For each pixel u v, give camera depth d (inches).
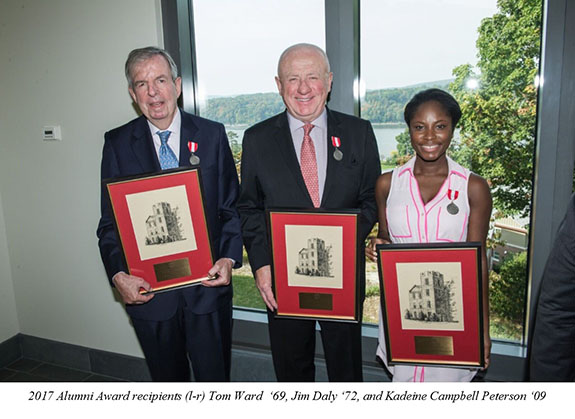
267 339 90.9
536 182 68.9
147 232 59.8
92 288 100.1
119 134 64.8
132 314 65.3
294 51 59.6
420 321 53.5
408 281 52.9
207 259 61.9
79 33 88.7
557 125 65.9
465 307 51.8
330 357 66.6
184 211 60.1
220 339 67.6
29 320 108.7
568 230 35.2
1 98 98.3
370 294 86.4
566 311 35.5
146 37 84.1
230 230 65.9
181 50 85.6
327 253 58.3
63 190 97.4
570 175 66.6
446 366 54.0
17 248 105.7
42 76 93.4
